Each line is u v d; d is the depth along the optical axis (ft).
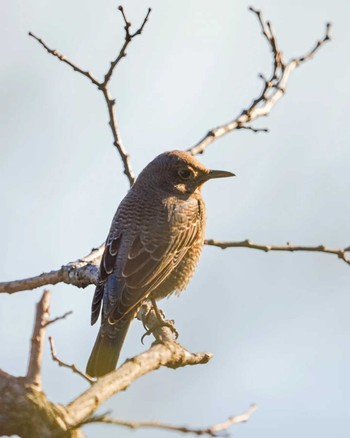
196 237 44.65
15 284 42.14
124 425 24.58
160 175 45.19
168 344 33.24
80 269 41.93
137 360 30.96
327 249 43.65
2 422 24.61
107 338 39.45
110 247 42.55
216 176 45.91
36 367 25.14
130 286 41.06
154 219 43.42
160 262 42.55
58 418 24.85
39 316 25.25
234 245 44.65
